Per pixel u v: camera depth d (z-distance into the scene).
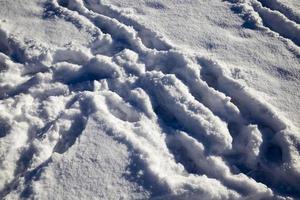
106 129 2.28
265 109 2.36
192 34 2.96
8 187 2.09
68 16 3.13
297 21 3.04
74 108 2.43
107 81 2.63
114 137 2.23
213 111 2.46
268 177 2.15
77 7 3.23
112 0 3.31
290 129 2.24
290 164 2.09
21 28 3.05
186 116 2.38
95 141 2.22
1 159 2.16
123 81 2.60
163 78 2.57
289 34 2.96
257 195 2.03
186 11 3.18
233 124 2.40
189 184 2.00
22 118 2.40
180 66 2.70
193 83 2.59
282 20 2.99
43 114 2.42
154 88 2.55
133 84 2.59
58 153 2.18
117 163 2.11
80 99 2.47
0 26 3.04
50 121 2.38
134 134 2.28
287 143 2.17
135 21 3.06
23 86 2.60
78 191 2.01
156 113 2.49
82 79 2.68
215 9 3.19
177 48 2.80
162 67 2.75
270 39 2.88
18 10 3.24
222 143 2.23
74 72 2.69
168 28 3.01
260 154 2.19
